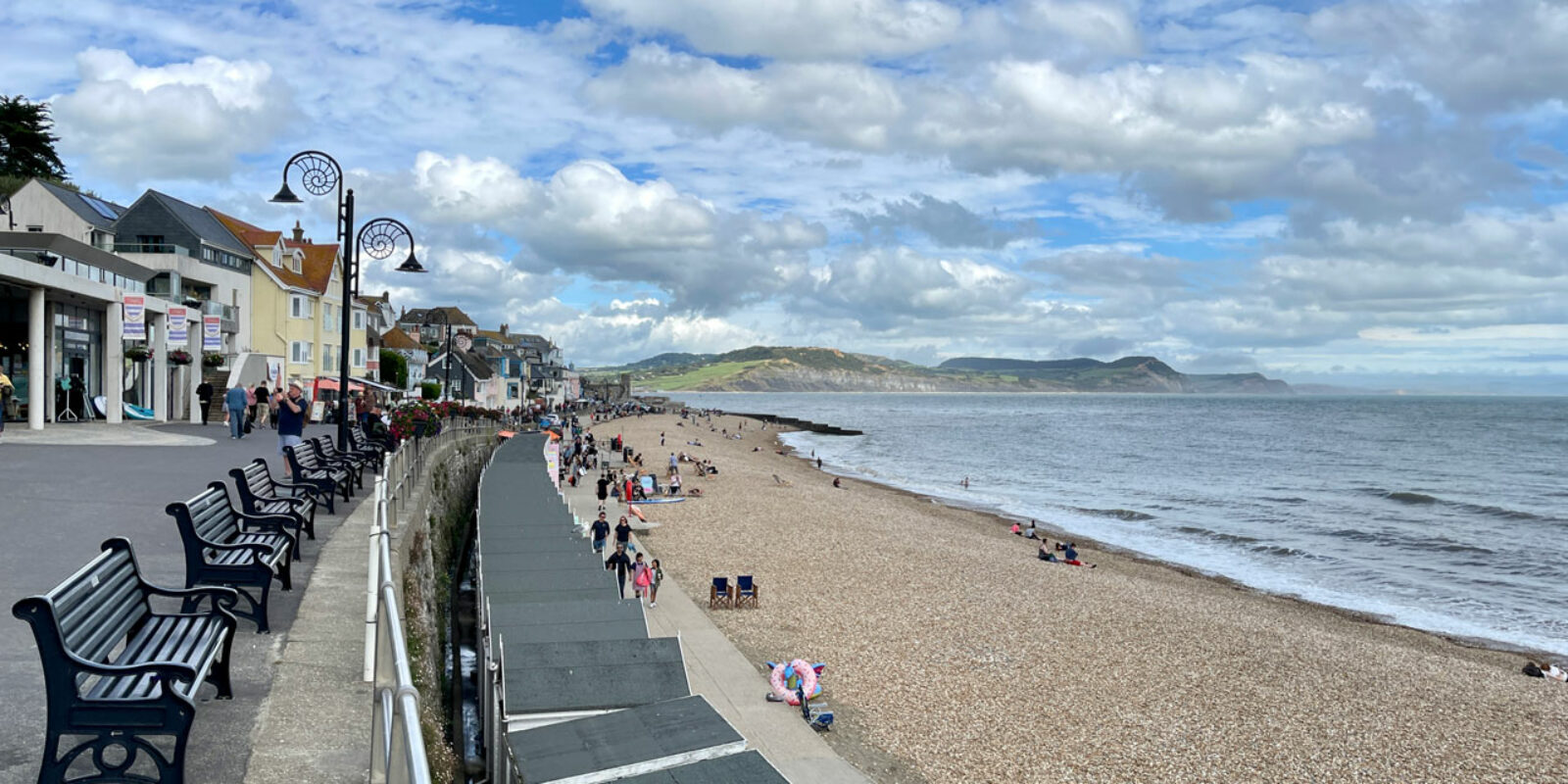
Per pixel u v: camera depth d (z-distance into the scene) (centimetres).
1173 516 6066
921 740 1967
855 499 6112
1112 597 3334
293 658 877
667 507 5094
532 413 11994
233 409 3072
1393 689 2439
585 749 1233
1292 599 3744
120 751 651
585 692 1502
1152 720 2142
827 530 4497
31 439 2605
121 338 3522
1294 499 7081
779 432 16825
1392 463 10562
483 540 2456
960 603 3111
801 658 2448
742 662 2367
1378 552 4847
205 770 629
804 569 3550
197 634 713
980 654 2561
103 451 2416
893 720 2066
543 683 1500
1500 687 2509
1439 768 1959
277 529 1177
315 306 6494
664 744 1244
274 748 673
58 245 3194
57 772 543
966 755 1905
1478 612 3600
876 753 1892
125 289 3797
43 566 1130
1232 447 13112
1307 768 1930
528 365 16200
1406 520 5966
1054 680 2378
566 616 1766
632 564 2948
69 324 3350
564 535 2525
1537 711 2317
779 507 5288
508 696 1479
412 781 323
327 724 723
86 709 548
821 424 18062
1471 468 9850
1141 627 2906
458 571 3356
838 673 2350
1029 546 4644
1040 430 17638
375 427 3309
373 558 835
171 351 4153
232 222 6172
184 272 4916
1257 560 4619
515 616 1752
